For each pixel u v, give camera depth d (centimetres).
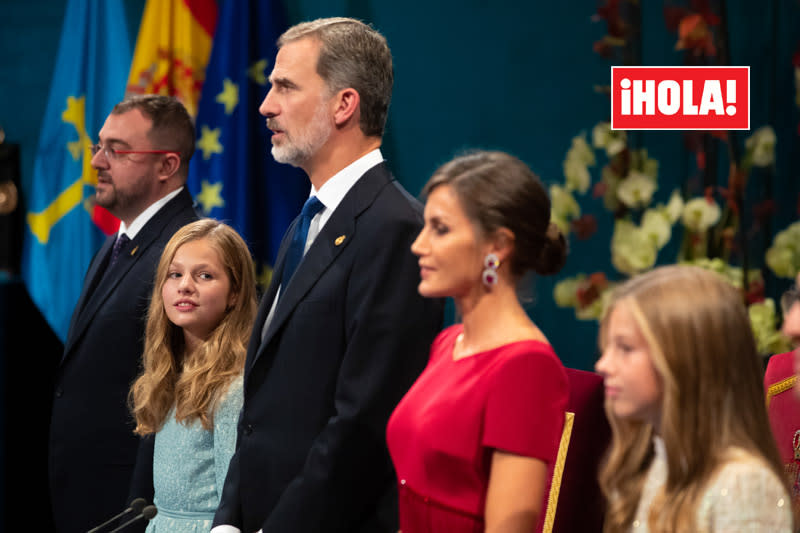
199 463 539
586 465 472
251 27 803
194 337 568
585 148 727
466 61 815
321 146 502
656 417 314
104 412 638
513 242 359
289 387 476
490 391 346
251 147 800
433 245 363
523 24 802
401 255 470
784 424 488
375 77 505
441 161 820
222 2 851
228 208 793
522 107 805
